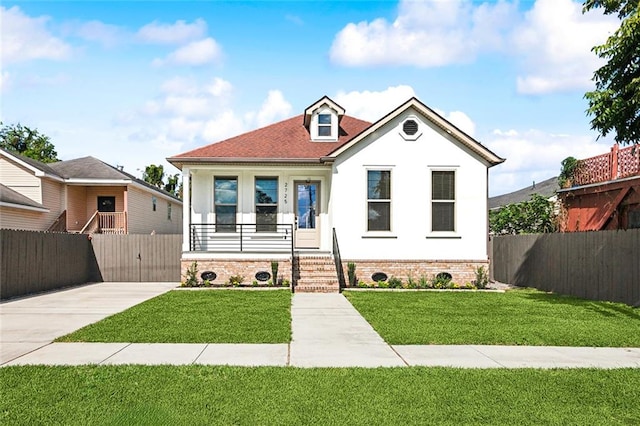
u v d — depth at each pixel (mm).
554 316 10758
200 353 7352
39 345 7867
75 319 10469
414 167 17094
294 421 4629
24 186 22938
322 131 19797
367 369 6449
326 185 18906
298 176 18922
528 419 4730
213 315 10648
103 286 18031
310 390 5531
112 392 5418
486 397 5355
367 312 11281
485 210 17109
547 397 5379
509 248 19781
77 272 18781
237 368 6418
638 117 11102
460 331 9062
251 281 16969
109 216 25688
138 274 19969
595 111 11219
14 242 14430
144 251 20016
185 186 17609
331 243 17641
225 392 5438
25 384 5684
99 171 25500
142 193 28281
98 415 4746
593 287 13734
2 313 11344
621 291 12578
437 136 17141
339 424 4574
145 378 5934
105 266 19953
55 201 24297
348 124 21844
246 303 12477
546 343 8172
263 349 7652
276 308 11633
